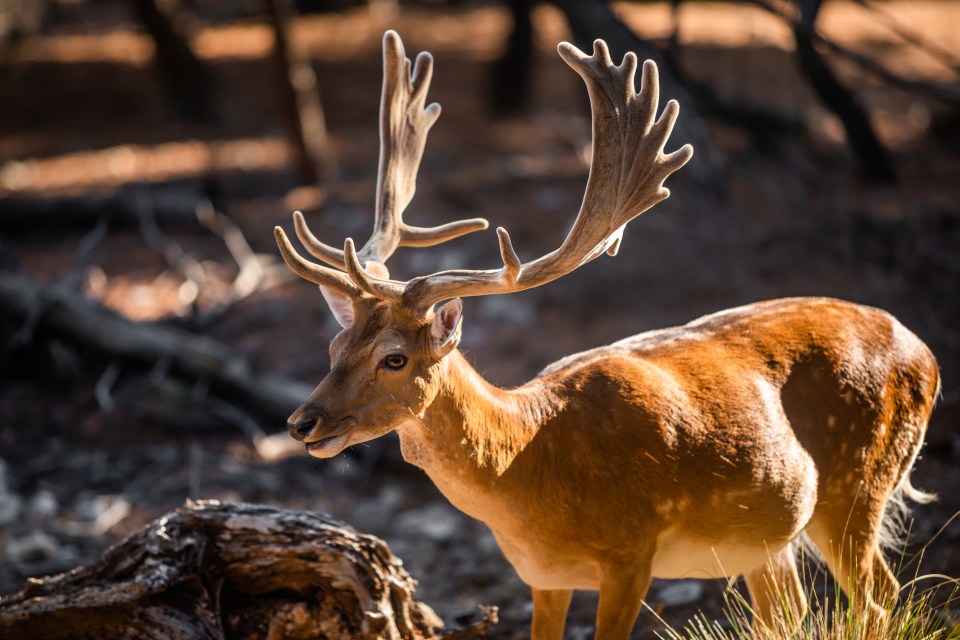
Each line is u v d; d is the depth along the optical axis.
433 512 11.42
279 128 27.06
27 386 14.40
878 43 31.67
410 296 5.62
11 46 36.56
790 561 6.84
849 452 6.37
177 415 13.44
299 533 6.77
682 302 16.09
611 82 5.76
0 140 26.78
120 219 20.06
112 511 11.32
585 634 7.99
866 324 6.61
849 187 19.42
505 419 5.83
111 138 26.45
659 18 35.66
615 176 5.78
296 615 6.77
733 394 6.12
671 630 6.62
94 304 14.77
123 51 35.69
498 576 9.87
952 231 15.70
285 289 17.52
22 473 12.18
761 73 28.81
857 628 6.08
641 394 5.99
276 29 21.19
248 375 13.87
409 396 5.64
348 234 19.34
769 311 6.63
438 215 20.16
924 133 23.55
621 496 5.89
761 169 19.58
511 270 5.57
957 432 10.34
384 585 6.80
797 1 17.78
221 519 6.82
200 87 27.78
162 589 6.61
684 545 6.22
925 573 8.11
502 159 23.77
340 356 5.71
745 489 6.07
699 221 18.14
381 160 6.69
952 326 13.41
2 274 14.99
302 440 5.60
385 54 6.68
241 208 21.30
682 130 17.58
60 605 6.61
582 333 15.65
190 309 16.00
